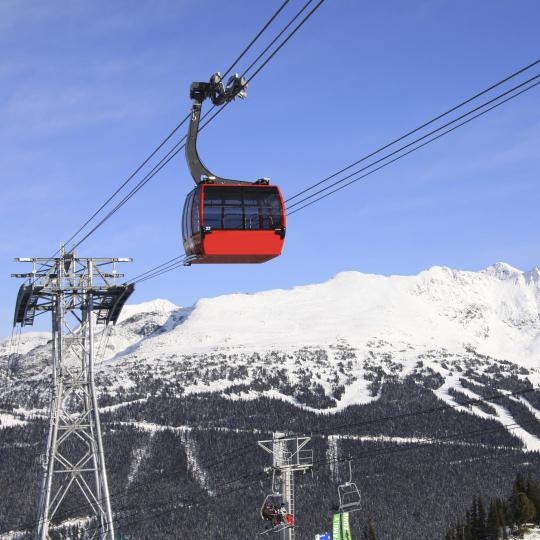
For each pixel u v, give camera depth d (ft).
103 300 213.25
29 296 206.18
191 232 133.49
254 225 129.90
